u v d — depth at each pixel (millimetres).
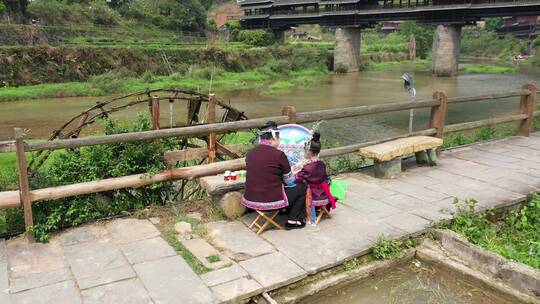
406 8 46062
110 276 4035
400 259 4738
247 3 62344
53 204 4992
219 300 3709
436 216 5527
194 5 71938
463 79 44156
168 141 6359
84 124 6801
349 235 4949
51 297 3705
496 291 4242
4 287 3834
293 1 57250
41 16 50156
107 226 5086
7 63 32219
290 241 4781
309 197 5082
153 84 35719
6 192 4605
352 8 51375
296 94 33812
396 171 7070
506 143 9570
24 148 4480
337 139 18203
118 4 66188
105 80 34281
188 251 4527
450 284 4461
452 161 8086
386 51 75062
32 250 4512
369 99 30812
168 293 3793
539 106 18969
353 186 6637
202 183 5559
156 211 5523
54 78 34188
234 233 4969
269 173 4824
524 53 74938
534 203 6039
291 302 3965
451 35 46906
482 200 6090
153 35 60875
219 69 43719
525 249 5012
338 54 54469
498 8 41844
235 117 8391
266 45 60562
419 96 31828
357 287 4363
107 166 5496
